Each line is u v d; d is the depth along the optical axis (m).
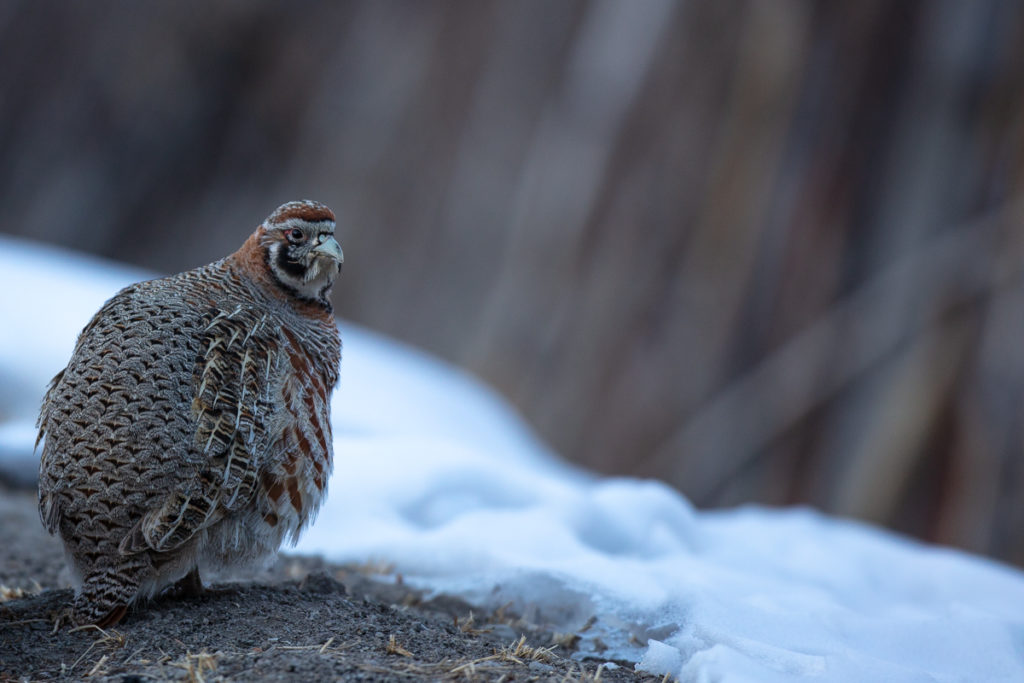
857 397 18.17
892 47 18.92
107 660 4.37
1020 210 17.67
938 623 5.39
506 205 21.84
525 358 20.72
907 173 18.61
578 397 20.09
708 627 4.92
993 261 17.72
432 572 6.83
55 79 24.62
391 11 23.98
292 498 5.03
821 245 18.94
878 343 18.22
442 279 22.02
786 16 19.67
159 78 24.42
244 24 24.44
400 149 23.12
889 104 18.88
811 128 19.34
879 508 17.55
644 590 5.91
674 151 20.45
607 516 7.59
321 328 5.58
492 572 6.49
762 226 19.39
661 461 19.22
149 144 24.39
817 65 19.42
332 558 7.09
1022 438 17.02
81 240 24.14
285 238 5.48
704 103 20.34
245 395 4.88
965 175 18.23
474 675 4.18
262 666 4.18
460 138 22.67
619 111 21.14
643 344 19.84
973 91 18.34
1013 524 16.81
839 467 17.97
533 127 22.05
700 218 19.95
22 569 6.34
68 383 4.84
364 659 4.37
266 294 5.44
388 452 8.54
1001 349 17.34
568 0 22.27
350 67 23.94
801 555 7.95
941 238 18.16
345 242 22.89
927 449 17.53
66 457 4.69
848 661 4.49
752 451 18.67
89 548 4.65
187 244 24.00
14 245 14.84
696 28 20.66
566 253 20.92
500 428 13.18
